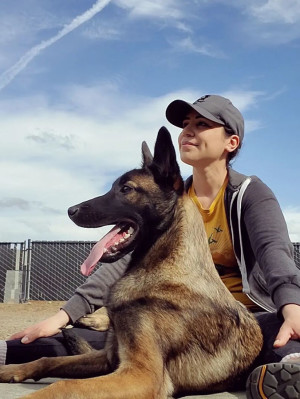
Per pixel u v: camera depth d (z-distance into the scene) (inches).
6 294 198.5
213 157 48.9
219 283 42.1
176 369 38.9
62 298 196.1
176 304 38.8
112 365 41.3
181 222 42.1
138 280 40.4
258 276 46.7
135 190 43.1
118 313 39.0
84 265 42.6
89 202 44.1
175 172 43.3
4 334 107.0
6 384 43.2
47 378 46.2
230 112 49.5
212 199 50.0
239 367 40.8
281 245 42.1
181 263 40.6
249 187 47.0
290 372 32.1
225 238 48.1
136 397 33.7
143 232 42.5
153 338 37.3
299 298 38.6
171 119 50.9
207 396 39.6
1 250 201.5
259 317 43.9
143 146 47.1
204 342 39.3
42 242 198.1
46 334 47.0
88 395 32.6
